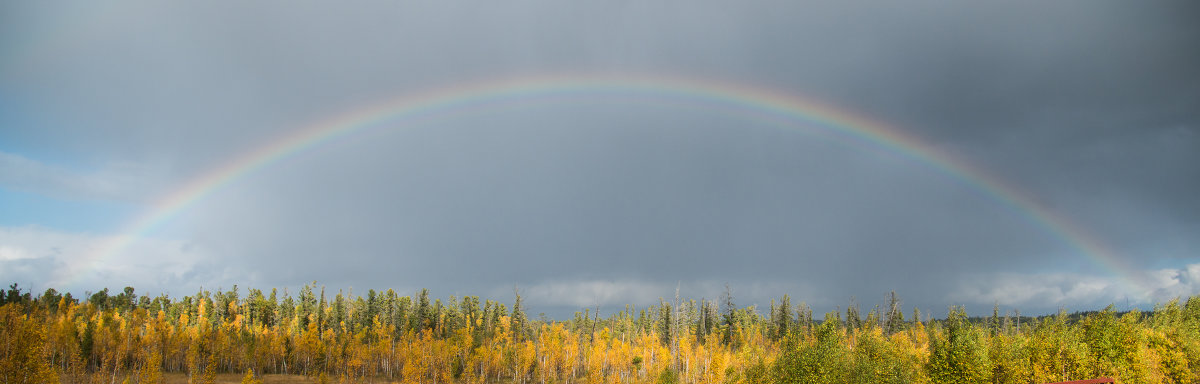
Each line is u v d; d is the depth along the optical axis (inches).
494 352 5172.2
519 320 6486.2
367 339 6195.9
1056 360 2440.9
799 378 2306.8
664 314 6609.3
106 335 4729.3
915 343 4854.8
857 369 2300.7
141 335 5177.2
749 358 4148.6
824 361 2295.8
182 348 5128.0
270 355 5378.9
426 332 6333.7
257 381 3986.2
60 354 4601.4
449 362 4945.9
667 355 5093.5
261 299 7588.6
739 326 6633.9
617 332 6678.2
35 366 3088.1
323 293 7524.6
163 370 5039.4
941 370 2396.7
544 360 5241.1
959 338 2420.0
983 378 2315.5
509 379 5275.6
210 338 5123.0
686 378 4685.0
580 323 6471.5
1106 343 2518.5
